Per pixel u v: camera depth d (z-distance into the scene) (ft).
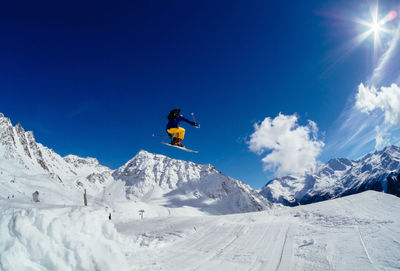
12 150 486.38
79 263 14.75
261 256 25.04
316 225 34.91
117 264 16.92
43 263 13.38
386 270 16.96
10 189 219.61
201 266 23.35
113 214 258.37
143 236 46.85
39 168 567.59
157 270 22.03
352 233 27.27
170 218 87.25
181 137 29.25
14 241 13.03
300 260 22.02
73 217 19.12
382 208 35.42
